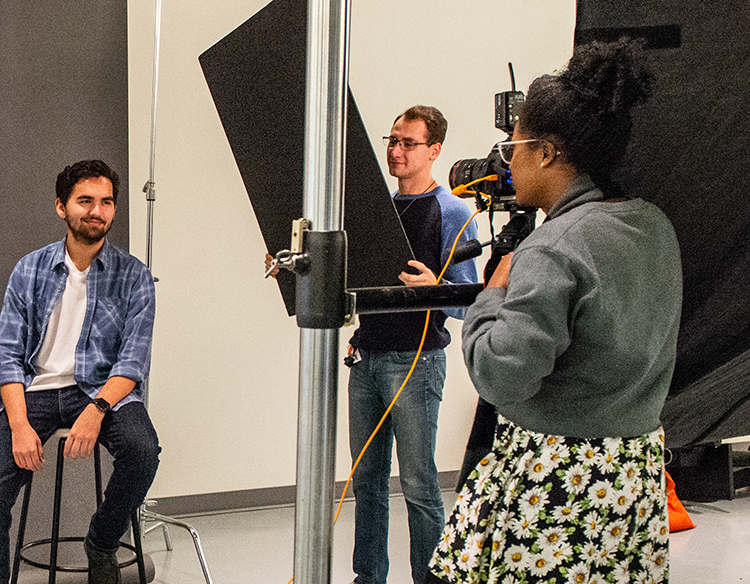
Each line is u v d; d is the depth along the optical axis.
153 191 2.48
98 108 2.55
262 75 1.29
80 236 2.23
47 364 2.26
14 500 2.13
